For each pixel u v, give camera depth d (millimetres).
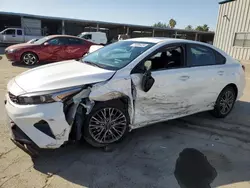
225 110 4543
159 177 2631
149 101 3301
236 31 17172
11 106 2701
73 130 2855
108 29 37500
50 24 33312
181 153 3166
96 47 4969
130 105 3152
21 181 2436
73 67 3326
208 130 3967
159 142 3457
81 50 11070
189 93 3725
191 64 3775
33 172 2604
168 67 3523
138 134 3697
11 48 10164
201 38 43688
